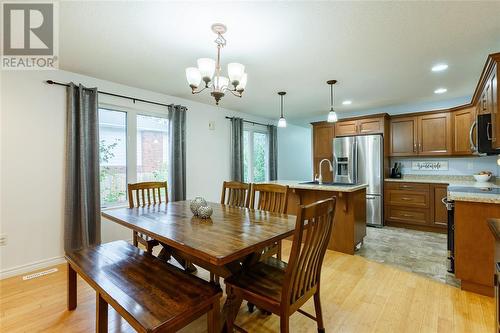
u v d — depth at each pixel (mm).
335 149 4992
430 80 3252
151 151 3820
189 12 1788
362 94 3918
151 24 1944
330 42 2229
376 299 2127
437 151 4227
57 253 2850
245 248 1394
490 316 1878
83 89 2959
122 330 1729
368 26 1975
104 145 3318
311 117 5875
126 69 2871
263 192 2619
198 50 2387
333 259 3012
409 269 2719
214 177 4656
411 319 1855
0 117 2523
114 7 1732
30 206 2688
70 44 2264
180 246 1471
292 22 1912
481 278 2164
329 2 1679
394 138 4695
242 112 5242
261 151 5895
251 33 2074
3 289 2301
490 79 2361
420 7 1735
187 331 1754
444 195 4020
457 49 2371
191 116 4289
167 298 1364
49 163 2799
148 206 2658
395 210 4480
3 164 2541
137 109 3596
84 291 2264
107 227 3279
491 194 2352
